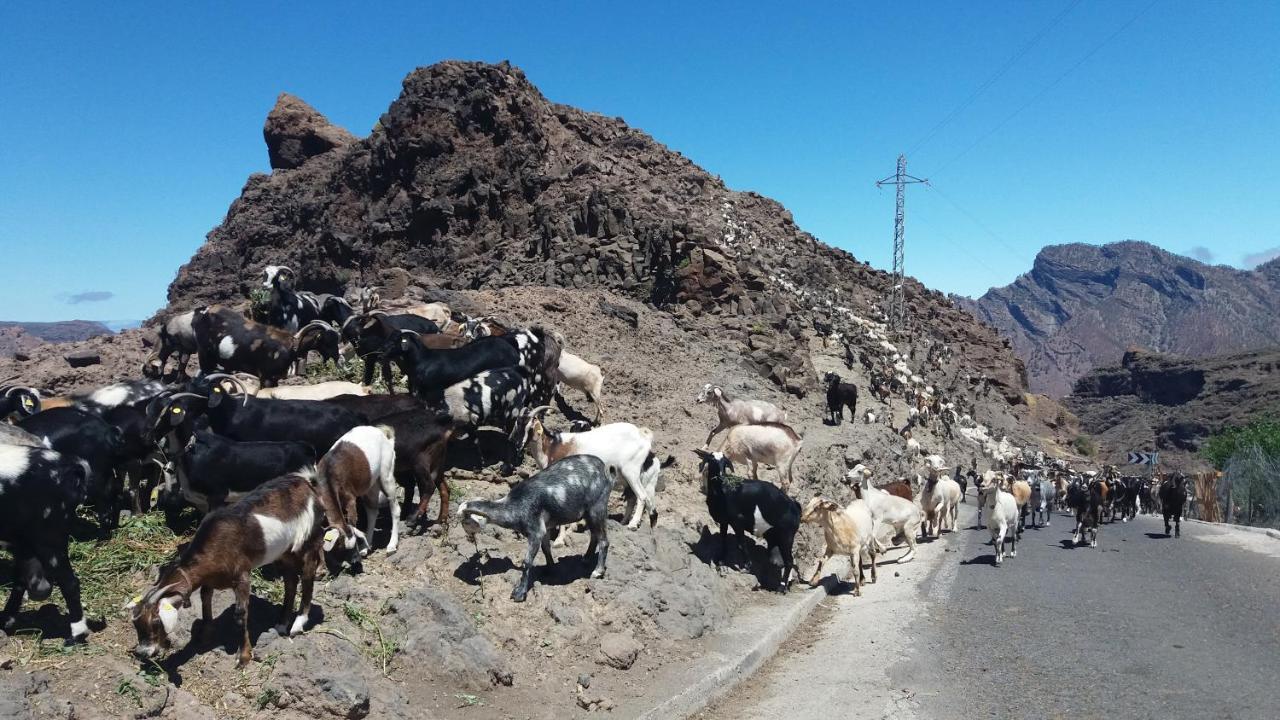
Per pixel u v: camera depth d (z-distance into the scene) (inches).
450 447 517.0
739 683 366.6
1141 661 380.5
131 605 247.6
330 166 2834.6
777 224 2760.8
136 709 233.9
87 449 335.0
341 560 334.6
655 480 472.7
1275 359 6540.4
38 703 220.1
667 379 980.6
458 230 1987.0
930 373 2166.6
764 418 770.8
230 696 252.8
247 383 479.8
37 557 251.6
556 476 373.7
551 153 2166.6
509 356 528.4
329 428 383.2
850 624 458.9
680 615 395.9
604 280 1443.2
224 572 258.4
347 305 649.6
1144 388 7514.8
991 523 632.4
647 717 305.9
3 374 711.7
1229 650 396.2
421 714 278.1
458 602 332.2
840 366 1606.8
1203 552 714.8
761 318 1421.0
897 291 2642.7
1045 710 325.7
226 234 2728.8
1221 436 1854.1
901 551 684.7
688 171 2487.7
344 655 281.3
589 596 380.2
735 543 512.7
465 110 2192.4
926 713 327.6
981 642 415.8
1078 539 767.7
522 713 295.4
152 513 372.5
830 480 796.0
